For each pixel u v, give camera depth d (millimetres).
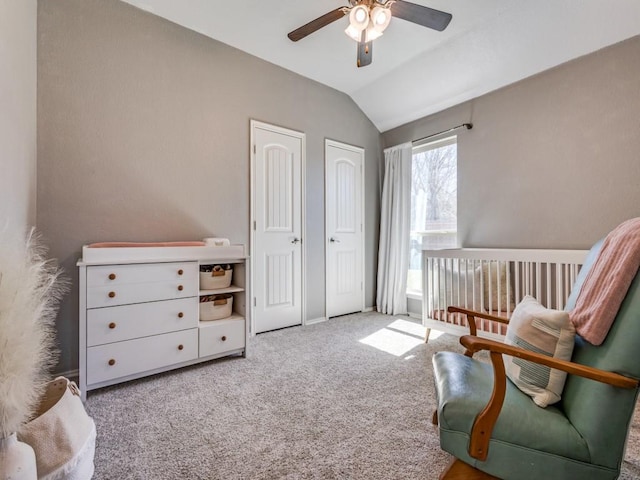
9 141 1371
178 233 2514
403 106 3557
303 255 3332
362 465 1229
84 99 2105
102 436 1409
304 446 1344
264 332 3031
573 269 2150
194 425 1497
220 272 2379
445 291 2664
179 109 2518
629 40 2117
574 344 1140
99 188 2166
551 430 937
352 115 3791
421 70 3072
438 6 2256
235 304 2496
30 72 1770
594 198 2279
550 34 2318
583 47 2283
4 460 576
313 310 3412
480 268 2514
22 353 598
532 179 2621
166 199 2453
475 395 1040
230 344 2312
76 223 2082
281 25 2504
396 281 3699
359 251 3867
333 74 3281
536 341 1133
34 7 1861
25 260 675
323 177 3514
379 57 2955
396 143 3887
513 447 933
